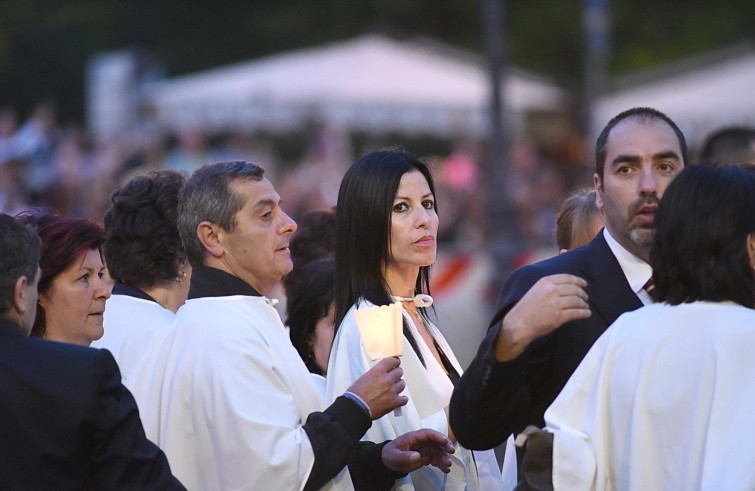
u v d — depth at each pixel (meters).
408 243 10.34
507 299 9.40
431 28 69.94
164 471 8.22
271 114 41.69
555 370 9.38
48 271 9.70
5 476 7.93
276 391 9.16
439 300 29.56
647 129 9.47
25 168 37.09
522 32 68.81
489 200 30.25
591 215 11.35
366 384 9.31
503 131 30.52
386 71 42.53
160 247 10.96
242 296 9.57
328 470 9.00
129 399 8.26
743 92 42.44
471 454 10.30
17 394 8.02
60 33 70.31
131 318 10.71
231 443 8.94
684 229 8.30
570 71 69.00
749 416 7.88
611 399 8.39
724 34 69.25
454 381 10.76
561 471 8.29
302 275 12.04
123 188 11.23
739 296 8.28
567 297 8.48
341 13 69.88
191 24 71.31
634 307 9.39
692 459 8.00
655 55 69.12
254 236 9.62
